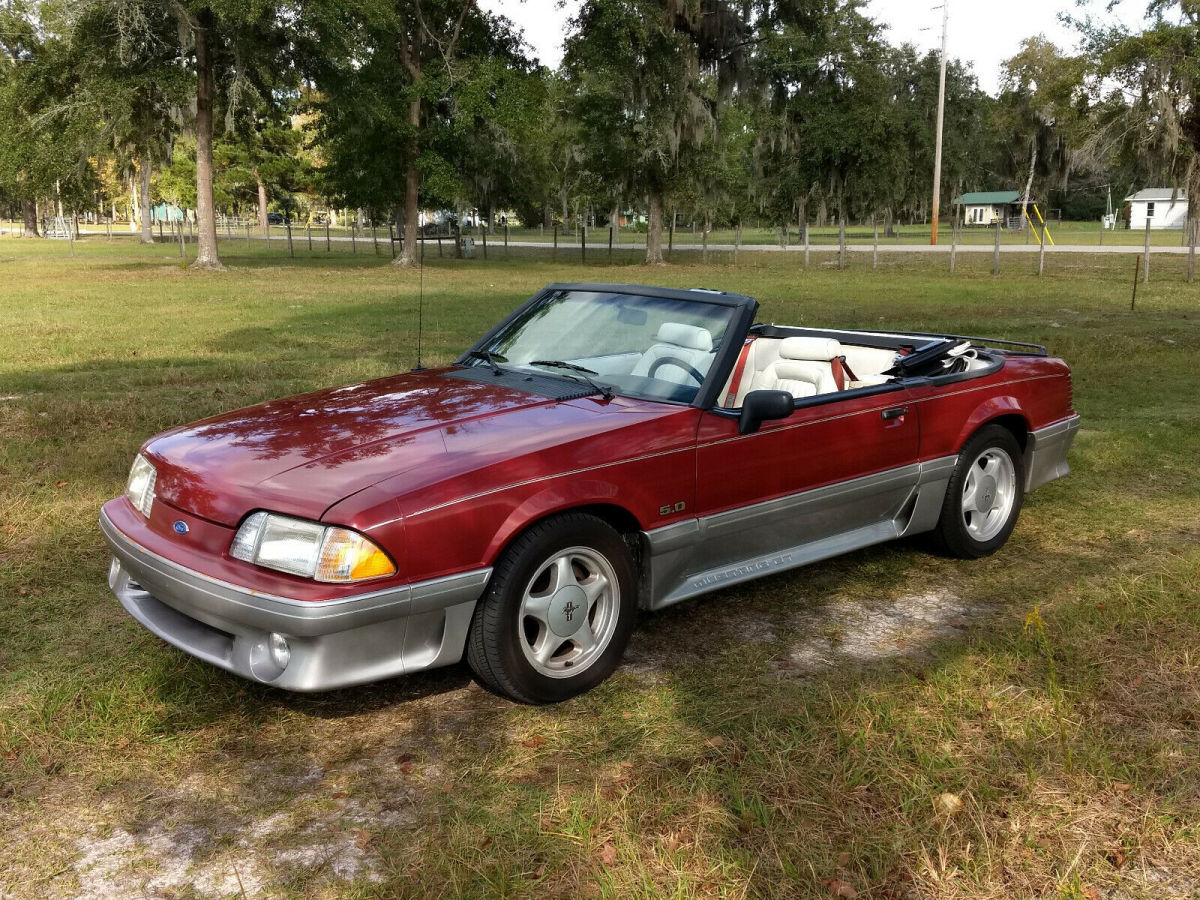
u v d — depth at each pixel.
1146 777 3.06
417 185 39.53
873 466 4.55
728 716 3.47
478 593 3.28
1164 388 10.32
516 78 36.91
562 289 4.94
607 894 2.51
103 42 30.27
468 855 2.68
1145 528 5.66
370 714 3.51
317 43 31.94
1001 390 5.13
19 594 4.49
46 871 2.63
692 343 4.19
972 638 4.04
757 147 43.53
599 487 3.54
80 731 3.31
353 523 3.03
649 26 36.97
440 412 3.85
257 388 9.63
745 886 2.56
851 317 17.75
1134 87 25.98
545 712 3.52
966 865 2.64
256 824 2.86
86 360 12.06
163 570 3.30
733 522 4.04
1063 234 68.69
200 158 34.22
